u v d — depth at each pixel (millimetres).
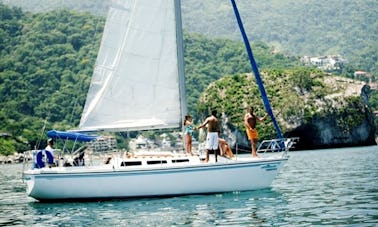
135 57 42844
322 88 196375
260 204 37406
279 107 189875
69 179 40750
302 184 49938
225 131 192125
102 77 42750
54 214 36969
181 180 41031
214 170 41469
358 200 37531
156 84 42812
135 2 42812
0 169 129250
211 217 33219
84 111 42656
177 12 42688
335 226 28938
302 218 31703
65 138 42062
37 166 42594
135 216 34656
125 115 42781
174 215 34344
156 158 41344
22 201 45562
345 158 97500
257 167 42594
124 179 40688
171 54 42812
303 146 188000
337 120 190875
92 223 33125
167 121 42750
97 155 42906
